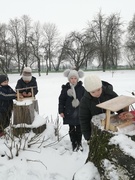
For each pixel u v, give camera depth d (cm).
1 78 395
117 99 229
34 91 448
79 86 384
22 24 3903
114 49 3959
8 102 398
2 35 3775
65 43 3731
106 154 225
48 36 4012
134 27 3766
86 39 3691
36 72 3975
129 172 207
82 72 393
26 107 366
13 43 3853
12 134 342
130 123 233
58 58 4059
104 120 231
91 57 3862
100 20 3809
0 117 380
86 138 277
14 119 373
